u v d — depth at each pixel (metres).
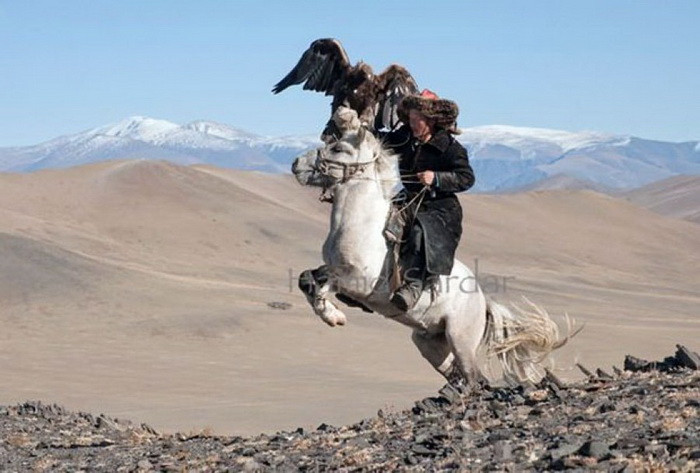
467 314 11.71
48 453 11.37
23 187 103.12
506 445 8.71
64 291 61.75
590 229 139.25
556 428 9.41
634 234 140.75
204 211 104.44
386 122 11.71
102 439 12.84
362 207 11.06
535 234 131.25
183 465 9.88
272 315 59.50
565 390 11.05
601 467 7.87
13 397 38.66
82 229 93.94
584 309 77.94
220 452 10.48
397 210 11.23
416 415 11.09
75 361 47.84
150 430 14.32
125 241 92.31
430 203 11.49
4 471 10.32
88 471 10.12
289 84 11.51
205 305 61.22
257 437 11.43
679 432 8.73
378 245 11.07
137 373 45.34
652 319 74.06
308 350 52.25
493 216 134.88
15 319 56.94
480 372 11.83
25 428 13.77
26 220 87.62
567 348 53.91
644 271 123.88
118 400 38.53
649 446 8.20
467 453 8.82
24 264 64.94
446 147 11.39
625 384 11.11
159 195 107.44
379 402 38.16
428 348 12.13
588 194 151.00
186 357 49.84
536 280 96.38
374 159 11.18
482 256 116.38
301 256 95.69
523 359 12.12
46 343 52.22
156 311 59.28
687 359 12.11
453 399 11.37
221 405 37.19
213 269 85.00
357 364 49.19
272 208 110.00
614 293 93.12
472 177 11.41
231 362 48.94
